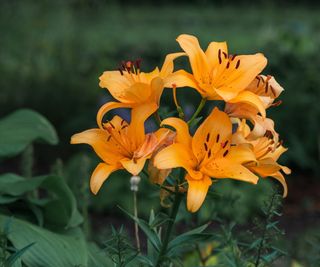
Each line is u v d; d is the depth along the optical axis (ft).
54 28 41.39
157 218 10.43
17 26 39.75
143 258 10.68
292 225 26.02
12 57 38.83
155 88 10.09
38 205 14.57
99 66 39.99
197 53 10.19
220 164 9.88
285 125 32.35
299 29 36.17
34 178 14.70
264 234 10.95
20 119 17.47
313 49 35.96
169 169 9.84
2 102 35.12
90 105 34.76
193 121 10.22
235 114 10.14
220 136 9.91
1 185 14.78
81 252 13.28
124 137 10.28
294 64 34.45
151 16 77.20
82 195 16.48
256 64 10.04
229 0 81.51
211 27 69.26
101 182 10.06
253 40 48.29
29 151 17.11
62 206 14.49
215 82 10.09
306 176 31.76
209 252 14.64
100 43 47.11
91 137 10.32
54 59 39.63
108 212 26.50
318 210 27.73
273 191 10.85
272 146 10.42
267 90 10.11
